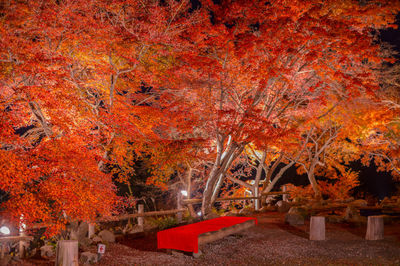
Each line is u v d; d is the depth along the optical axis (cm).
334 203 1819
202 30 1092
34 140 994
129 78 1260
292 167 3119
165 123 1302
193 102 1193
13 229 782
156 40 1026
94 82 1120
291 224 1166
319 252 788
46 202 739
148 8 1057
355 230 1068
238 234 984
